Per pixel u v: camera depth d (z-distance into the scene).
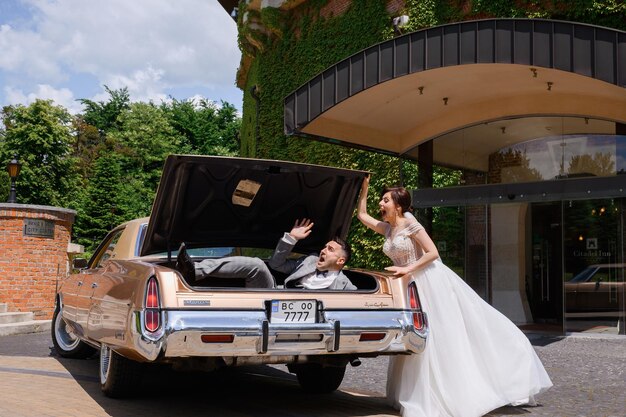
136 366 5.36
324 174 5.71
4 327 11.44
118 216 40.16
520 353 5.62
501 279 12.47
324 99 11.21
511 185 12.30
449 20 14.87
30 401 5.28
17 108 52.03
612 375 7.26
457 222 12.93
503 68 10.40
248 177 5.52
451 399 5.24
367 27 16.81
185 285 4.49
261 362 4.67
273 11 19.64
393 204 5.55
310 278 5.50
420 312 5.14
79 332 6.50
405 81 11.10
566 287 11.80
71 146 54.91
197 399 5.68
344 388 6.45
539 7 13.20
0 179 46.62
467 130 12.86
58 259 14.82
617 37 8.59
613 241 11.34
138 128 57.84
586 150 11.66
